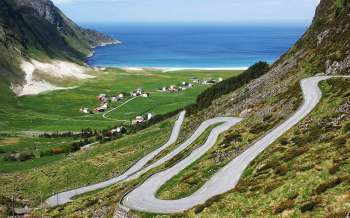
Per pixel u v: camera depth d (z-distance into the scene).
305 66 126.00
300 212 44.31
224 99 165.88
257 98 130.62
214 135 113.50
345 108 77.81
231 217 51.12
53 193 131.50
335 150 57.94
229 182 69.88
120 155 158.00
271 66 176.88
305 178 51.66
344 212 40.38
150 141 164.38
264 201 51.09
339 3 141.12
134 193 75.50
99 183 130.00
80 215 84.00
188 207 62.91
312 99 96.12
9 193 146.00
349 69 108.12
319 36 137.38
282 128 86.69
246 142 89.19
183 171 86.12
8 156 198.62
